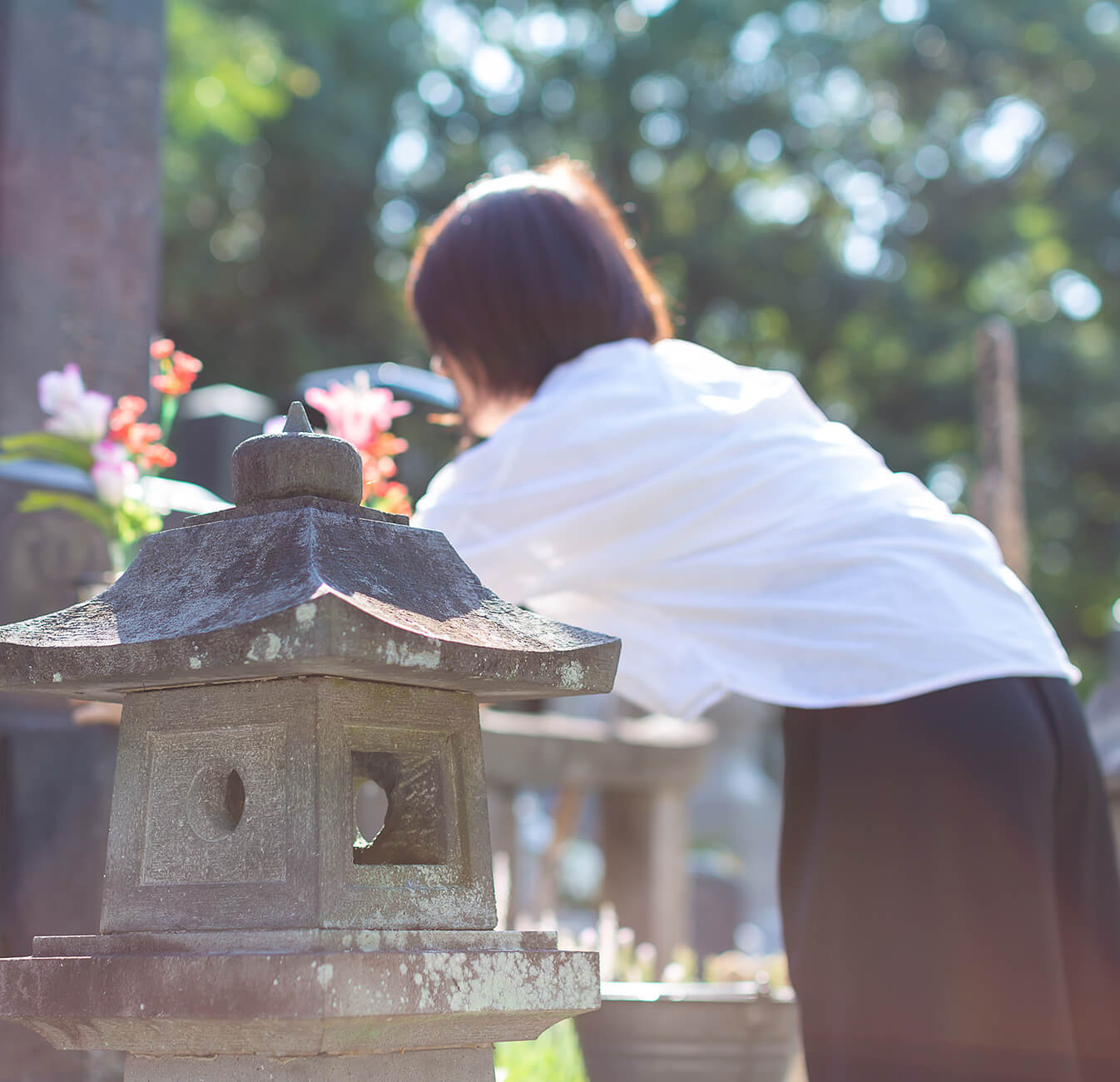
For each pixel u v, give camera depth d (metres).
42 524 2.51
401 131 14.10
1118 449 14.27
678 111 14.59
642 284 1.81
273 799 1.05
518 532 1.59
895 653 1.47
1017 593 1.58
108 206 2.82
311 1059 1.01
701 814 11.69
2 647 1.06
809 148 14.93
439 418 1.91
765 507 1.57
